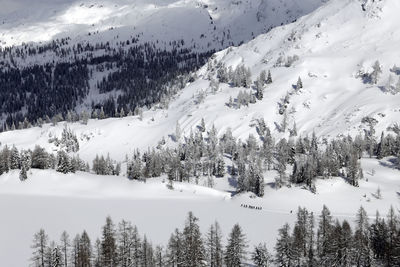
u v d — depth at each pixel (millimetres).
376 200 170625
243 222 145125
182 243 98188
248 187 189625
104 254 97125
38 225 137875
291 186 186500
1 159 195250
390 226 105562
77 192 187125
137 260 99250
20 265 106062
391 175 198500
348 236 96688
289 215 156250
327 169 191000
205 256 97000
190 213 106438
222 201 182625
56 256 96750
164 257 101688
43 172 197500
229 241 108062
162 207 166875
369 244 97438
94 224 140125
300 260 100688
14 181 189125
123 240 99875
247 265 102000
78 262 96750
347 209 164000
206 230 133625
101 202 172625
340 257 95938
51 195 180500
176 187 199750
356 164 186875
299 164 192875
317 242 108625
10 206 159000
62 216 148875
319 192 179125
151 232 131750
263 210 164875
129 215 152875
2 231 131250
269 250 114438
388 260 97312
